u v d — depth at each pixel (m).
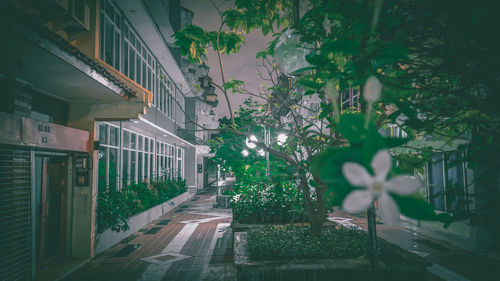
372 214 1.52
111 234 7.87
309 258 3.83
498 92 1.22
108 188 8.43
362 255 3.80
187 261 6.57
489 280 4.96
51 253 6.30
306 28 1.60
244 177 7.76
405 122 1.39
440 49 1.19
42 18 3.90
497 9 0.97
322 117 2.20
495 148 1.25
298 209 5.08
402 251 3.91
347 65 1.19
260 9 2.66
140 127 12.32
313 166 0.54
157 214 12.66
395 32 0.83
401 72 1.31
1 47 3.72
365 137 0.48
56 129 5.45
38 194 5.88
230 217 12.58
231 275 5.68
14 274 4.66
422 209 0.39
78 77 4.97
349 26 1.34
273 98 4.38
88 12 6.04
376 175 0.42
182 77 18.25
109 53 9.05
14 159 4.77
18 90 5.03
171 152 20.16
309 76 1.68
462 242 6.76
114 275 5.77
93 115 6.91
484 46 1.09
